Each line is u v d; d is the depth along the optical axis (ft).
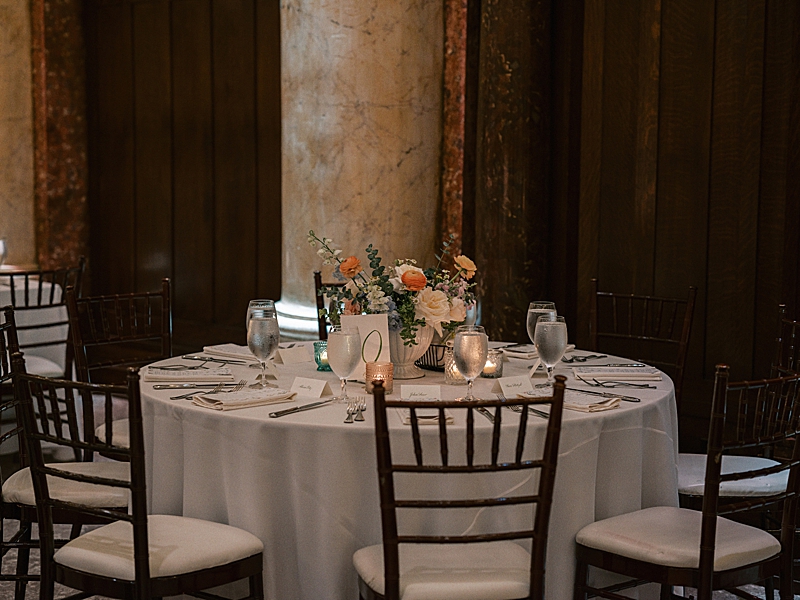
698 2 14.37
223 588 8.60
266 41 20.30
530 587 7.14
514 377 8.82
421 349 9.77
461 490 7.89
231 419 8.15
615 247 15.56
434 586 7.03
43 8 22.72
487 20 15.81
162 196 22.48
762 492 9.80
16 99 22.59
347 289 9.85
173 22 21.85
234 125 21.04
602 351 15.76
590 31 15.49
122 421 11.78
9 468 16.37
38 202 23.15
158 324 22.76
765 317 13.96
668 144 14.85
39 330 17.07
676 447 9.73
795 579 10.81
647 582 8.50
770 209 13.80
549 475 6.95
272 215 20.58
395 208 16.69
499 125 15.76
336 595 7.94
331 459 7.84
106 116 23.32
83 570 7.66
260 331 8.96
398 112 16.53
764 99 13.76
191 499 8.48
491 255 16.06
